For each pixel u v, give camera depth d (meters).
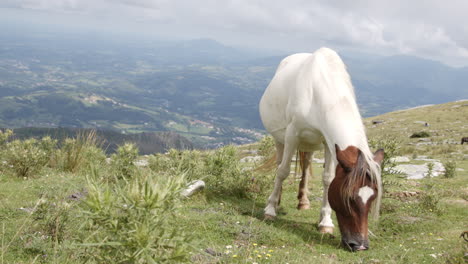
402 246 6.01
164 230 2.35
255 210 8.05
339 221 5.25
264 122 8.65
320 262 4.86
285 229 6.82
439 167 16.56
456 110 59.53
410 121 53.22
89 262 2.66
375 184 4.88
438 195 9.77
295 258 5.08
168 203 2.44
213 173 9.55
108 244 2.21
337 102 5.81
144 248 2.19
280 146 8.46
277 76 8.17
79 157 10.34
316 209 8.72
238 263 4.64
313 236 6.58
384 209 8.59
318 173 14.81
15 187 7.69
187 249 2.45
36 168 9.62
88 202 2.32
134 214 2.33
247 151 23.11
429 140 35.69
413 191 10.58
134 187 2.38
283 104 7.62
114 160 9.14
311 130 6.52
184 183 2.56
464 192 10.86
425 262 5.15
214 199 8.45
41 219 4.69
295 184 11.75
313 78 6.41
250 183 9.70
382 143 8.41
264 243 5.90
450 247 5.81
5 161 10.63
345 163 4.96
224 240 5.72
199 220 6.43
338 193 5.12
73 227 4.59
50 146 11.23
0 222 5.26
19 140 11.74
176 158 9.45
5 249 4.14
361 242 4.88
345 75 6.28
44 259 4.10
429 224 7.53
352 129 5.52
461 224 7.61
